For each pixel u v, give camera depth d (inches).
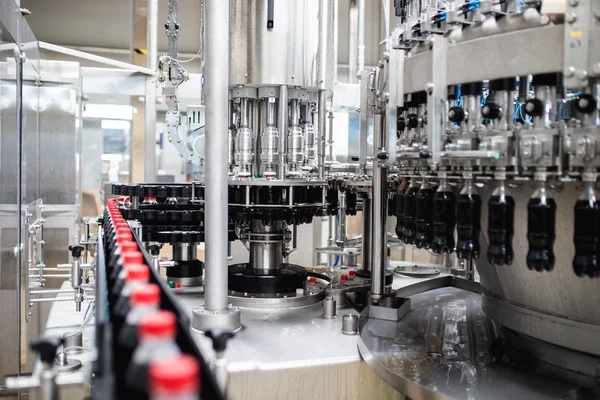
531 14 51.3
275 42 90.3
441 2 66.1
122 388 30.0
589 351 58.6
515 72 51.7
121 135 209.8
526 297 63.7
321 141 96.7
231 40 92.3
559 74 51.5
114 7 217.9
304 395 67.0
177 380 20.1
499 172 52.2
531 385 58.5
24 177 107.3
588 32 46.6
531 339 67.7
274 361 66.6
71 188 145.4
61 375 64.9
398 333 77.8
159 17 210.7
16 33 96.8
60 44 215.8
